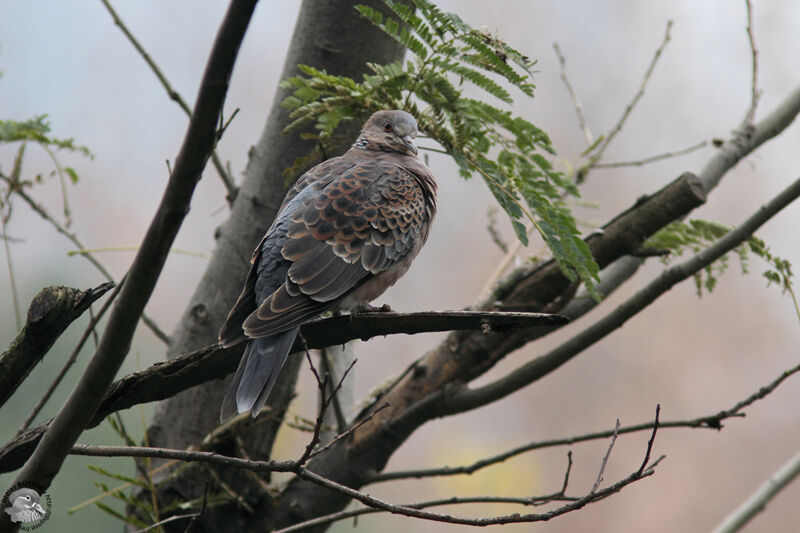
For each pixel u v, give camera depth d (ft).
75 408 16.62
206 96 14.64
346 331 22.72
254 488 29.43
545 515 18.63
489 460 26.53
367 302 28.94
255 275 27.14
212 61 14.46
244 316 26.00
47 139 28.53
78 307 19.07
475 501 22.59
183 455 18.57
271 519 29.30
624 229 28.32
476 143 25.14
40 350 19.03
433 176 31.83
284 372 30.63
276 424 30.37
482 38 22.76
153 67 29.94
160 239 15.44
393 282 29.35
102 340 16.22
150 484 25.67
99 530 37.78
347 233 27.37
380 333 22.36
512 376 28.17
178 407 29.71
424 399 28.60
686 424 24.93
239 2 13.99
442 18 22.43
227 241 30.42
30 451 20.07
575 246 24.67
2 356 18.93
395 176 29.48
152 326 30.19
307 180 29.32
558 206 25.41
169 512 28.40
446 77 24.22
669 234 30.94
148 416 40.19
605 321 27.81
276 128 30.17
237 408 22.52
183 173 15.12
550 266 29.07
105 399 20.98
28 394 43.16
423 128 25.53
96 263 29.55
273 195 30.17
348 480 29.04
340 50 29.19
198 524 28.58
